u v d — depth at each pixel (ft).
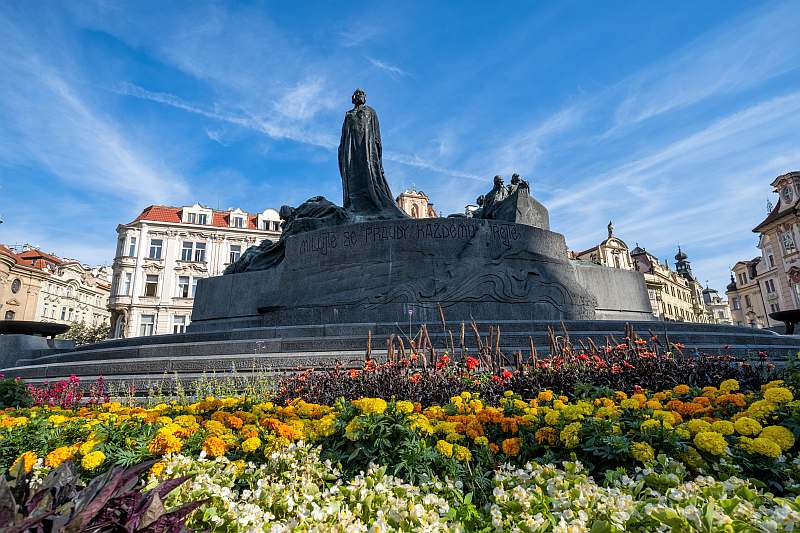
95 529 5.96
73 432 13.52
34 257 200.23
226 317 47.83
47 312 199.41
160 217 168.66
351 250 42.96
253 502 9.54
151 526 6.28
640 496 9.65
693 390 18.15
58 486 6.93
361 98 54.24
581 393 19.56
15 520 5.61
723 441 11.22
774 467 10.87
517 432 13.75
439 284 40.83
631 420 13.46
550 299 42.88
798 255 167.02
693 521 7.26
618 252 186.19
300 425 13.65
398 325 36.17
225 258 169.48
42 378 34.27
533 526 7.97
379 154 53.11
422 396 19.97
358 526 8.01
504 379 21.26
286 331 36.50
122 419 14.96
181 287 163.22
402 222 42.98
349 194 51.57
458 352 30.53
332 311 41.37
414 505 8.72
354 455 11.53
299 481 10.57
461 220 43.21
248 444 12.17
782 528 7.09
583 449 11.82
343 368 26.09
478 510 9.93
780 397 13.79
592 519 8.15
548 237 45.73
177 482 7.29
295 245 45.60
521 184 53.01
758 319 226.58
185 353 33.71
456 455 12.21
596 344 33.76
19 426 14.80
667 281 225.76
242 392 27.86
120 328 157.38
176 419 14.60
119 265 158.92
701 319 264.93
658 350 26.21
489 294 41.04
